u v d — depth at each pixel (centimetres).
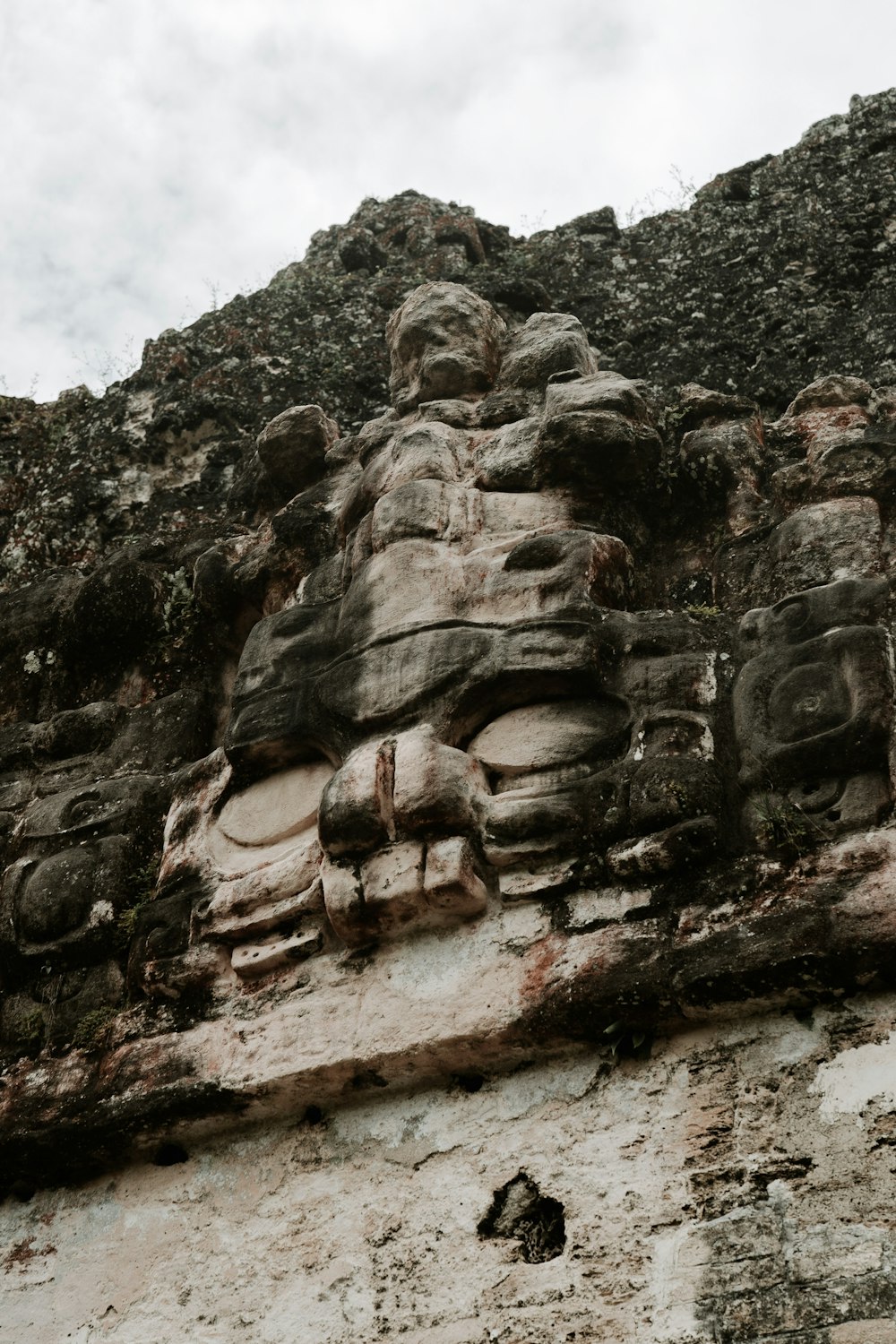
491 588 570
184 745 635
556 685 535
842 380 678
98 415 880
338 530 647
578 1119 467
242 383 864
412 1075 494
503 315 865
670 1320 416
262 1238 488
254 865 553
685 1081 460
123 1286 500
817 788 484
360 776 521
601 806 502
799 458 646
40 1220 534
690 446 637
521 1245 450
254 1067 507
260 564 656
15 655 701
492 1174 468
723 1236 425
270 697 577
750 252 854
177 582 699
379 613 573
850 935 444
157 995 545
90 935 570
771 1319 406
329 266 960
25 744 659
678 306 838
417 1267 459
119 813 602
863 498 584
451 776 515
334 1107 507
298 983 521
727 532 616
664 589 612
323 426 720
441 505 600
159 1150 526
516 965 489
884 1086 433
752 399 747
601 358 820
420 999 495
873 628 507
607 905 487
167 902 559
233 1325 472
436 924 509
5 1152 533
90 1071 538
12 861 608
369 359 874
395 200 1010
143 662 681
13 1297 514
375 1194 481
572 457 613
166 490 829
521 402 670
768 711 505
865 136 909
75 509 817
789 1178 429
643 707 525
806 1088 443
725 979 453
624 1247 435
